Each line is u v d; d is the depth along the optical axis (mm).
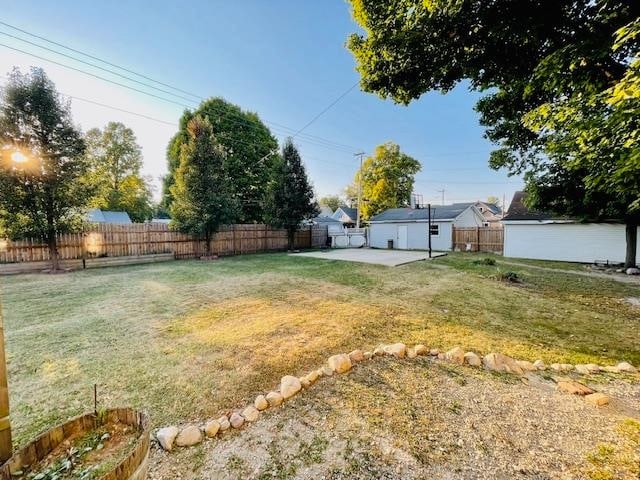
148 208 27688
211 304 4895
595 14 2992
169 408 2098
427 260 10766
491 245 14531
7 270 8039
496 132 6605
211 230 12180
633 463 1547
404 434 1815
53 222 8250
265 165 19250
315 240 18453
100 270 8750
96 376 2537
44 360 2836
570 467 1531
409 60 4430
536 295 5555
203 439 1786
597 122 2818
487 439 1766
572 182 7309
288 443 1749
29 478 989
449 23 3635
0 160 7156
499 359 2799
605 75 3043
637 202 3426
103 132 23438
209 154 12023
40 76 7809
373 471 1527
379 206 24594
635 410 2086
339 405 2131
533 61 3816
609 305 4906
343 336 3494
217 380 2484
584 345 3309
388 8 4148
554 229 11562
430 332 3629
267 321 4035
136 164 25172
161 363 2791
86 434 1219
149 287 6238
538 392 2314
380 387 2379
